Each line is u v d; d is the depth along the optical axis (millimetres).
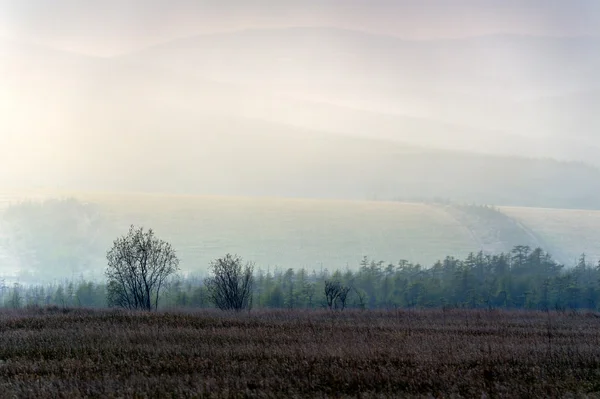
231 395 14273
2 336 22016
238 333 23969
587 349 21609
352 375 16516
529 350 21250
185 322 27469
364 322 30188
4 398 14102
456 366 18469
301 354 19281
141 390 14633
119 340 21500
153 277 43062
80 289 84625
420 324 30219
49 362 18078
